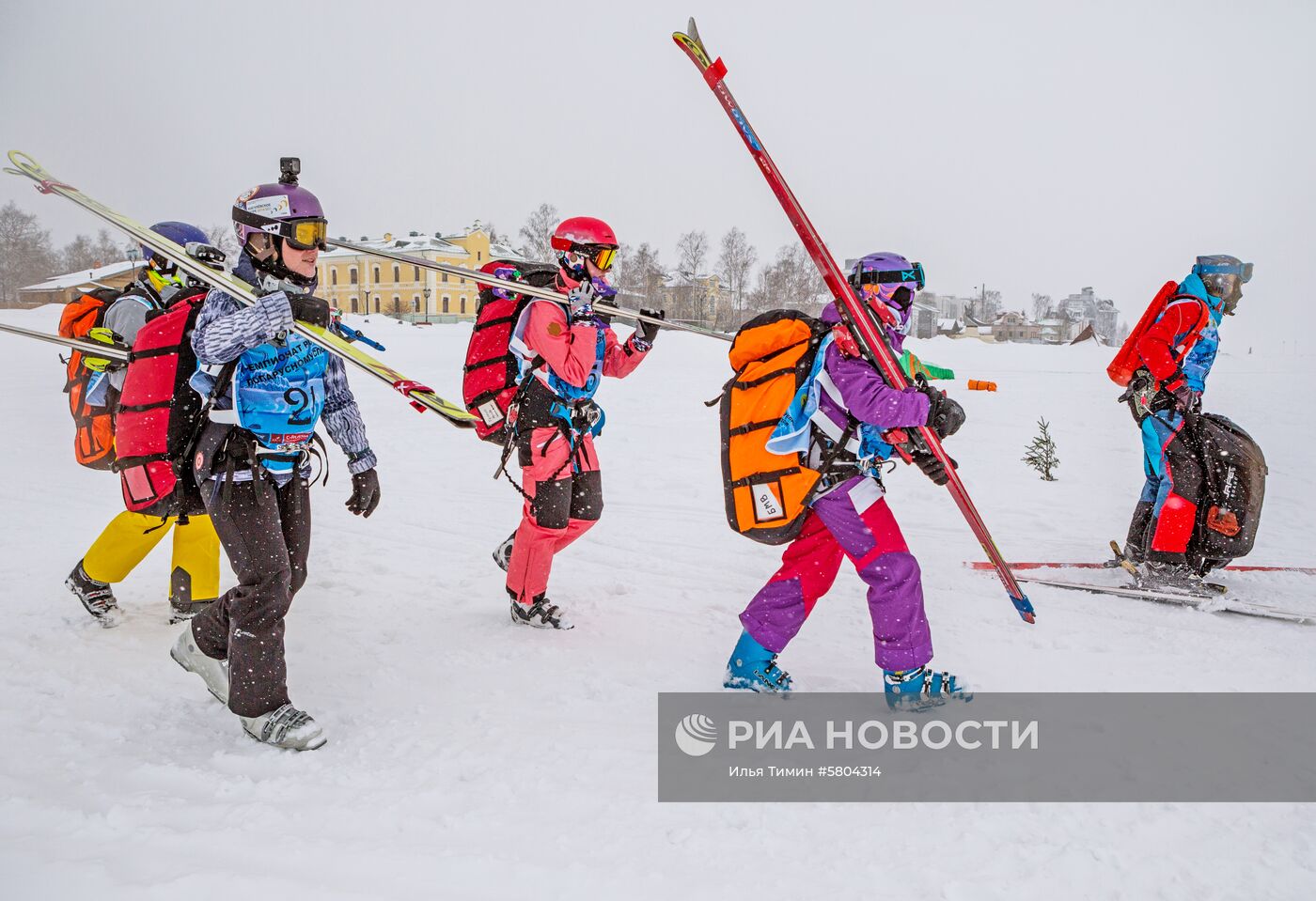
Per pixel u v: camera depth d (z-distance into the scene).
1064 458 9.79
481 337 4.38
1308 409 15.12
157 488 3.36
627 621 4.54
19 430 10.91
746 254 72.38
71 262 67.62
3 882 2.29
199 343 3.01
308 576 5.28
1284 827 2.61
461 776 2.93
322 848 2.47
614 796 2.79
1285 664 3.88
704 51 3.15
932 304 87.88
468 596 4.97
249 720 3.21
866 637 4.31
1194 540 5.04
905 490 7.87
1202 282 4.99
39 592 4.82
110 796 2.77
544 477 4.33
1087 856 2.45
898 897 2.28
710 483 8.05
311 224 3.19
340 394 3.69
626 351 4.63
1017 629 4.35
